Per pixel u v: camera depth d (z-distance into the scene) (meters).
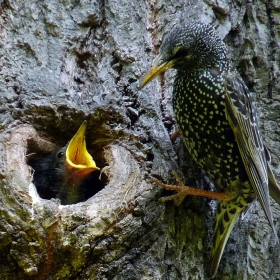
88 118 9.18
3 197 7.92
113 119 9.17
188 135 9.19
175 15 10.49
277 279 9.16
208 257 8.75
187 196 8.84
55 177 10.17
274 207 9.70
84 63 9.74
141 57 9.83
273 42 10.70
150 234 8.25
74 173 9.69
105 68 9.69
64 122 9.20
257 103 10.27
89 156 9.36
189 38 8.98
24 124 8.88
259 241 9.26
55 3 9.94
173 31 9.09
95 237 7.87
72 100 9.21
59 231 7.81
